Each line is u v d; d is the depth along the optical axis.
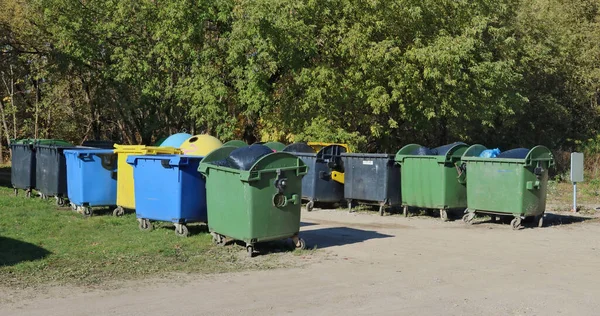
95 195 12.12
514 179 11.61
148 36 22.94
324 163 14.69
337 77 19.64
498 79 22.30
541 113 28.92
